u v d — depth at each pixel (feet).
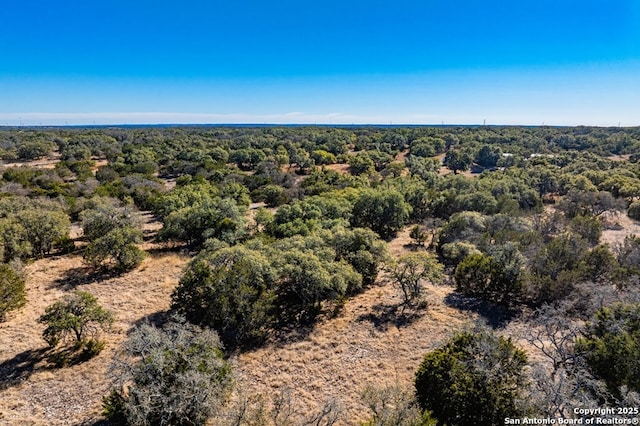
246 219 143.43
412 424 41.98
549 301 85.66
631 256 99.19
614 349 52.19
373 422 45.09
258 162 321.93
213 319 74.54
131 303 87.86
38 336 72.90
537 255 96.07
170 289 95.50
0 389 58.59
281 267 83.82
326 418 54.19
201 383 48.78
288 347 72.90
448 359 51.60
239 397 55.67
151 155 331.98
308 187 221.87
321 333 77.61
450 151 355.77
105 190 194.08
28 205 143.23
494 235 123.54
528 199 190.60
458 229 128.57
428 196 187.32
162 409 46.60
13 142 389.60
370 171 284.82
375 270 104.27
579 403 43.11
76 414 54.49
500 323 81.92
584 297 79.77
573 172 245.86
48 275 102.22
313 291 82.58
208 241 108.99
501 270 89.40
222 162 303.27
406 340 75.20
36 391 58.70
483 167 338.95
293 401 58.13
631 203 188.65
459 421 46.80
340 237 104.12
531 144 396.16
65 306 67.82
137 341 52.39
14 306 77.66
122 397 51.39
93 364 65.16
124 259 103.96
